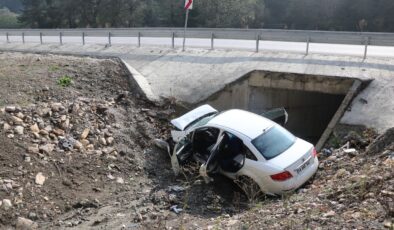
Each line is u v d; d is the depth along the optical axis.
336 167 10.05
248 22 60.56
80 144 11.32
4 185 9.09
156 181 10.77
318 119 19.50
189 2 19.30
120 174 10.83
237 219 7.62
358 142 11.44
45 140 10.98
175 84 16.12
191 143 10.58
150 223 8.08
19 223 8.29
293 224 6.42
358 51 17.48
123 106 14.35
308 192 8.70
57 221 8.61
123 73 16.53
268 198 9.28
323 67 15.10
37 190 9.34
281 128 10.20
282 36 17.64
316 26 56.62
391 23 50.00
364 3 52.69
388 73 13.99
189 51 19.25
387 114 12.10
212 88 15.48
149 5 63.28
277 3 64.44
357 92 13.27
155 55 19.39
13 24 70.56
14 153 10.09
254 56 17.30
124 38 24.34
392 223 5.76
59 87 14.41
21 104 12.54
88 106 13.41
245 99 16.12
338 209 6.82
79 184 9.97
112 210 9.05
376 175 7.96
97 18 61.19
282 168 9.02
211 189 9.91
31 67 16.44
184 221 8.14
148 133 13.09
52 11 60.62
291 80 15.02
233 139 9.91
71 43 24.69
